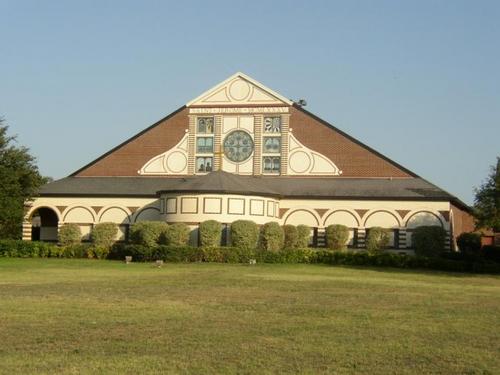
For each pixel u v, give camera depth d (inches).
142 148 2524.6
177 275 1417.3
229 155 2480.3
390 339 660.1
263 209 2177.7
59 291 1053.8
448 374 522.6
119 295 1006.4
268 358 565.3
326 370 528.1
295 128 2455.7
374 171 2413.9
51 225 2566.4
